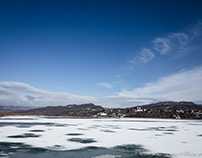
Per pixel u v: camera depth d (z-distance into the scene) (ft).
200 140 105.70
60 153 75.00
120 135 129.18
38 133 137.69
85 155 71.92
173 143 96.27
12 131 150.30
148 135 128.98
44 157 68.74
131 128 186.80
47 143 96.58
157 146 88.63
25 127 188.44
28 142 99.09
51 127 193.06
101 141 103.50
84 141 103.35
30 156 70.13
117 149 82.58
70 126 210.79
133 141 103.35
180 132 148.15
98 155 71.97
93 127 198.90
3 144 93.30
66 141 103.04
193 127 201.87
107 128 186.80
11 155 71.41
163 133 141.18
